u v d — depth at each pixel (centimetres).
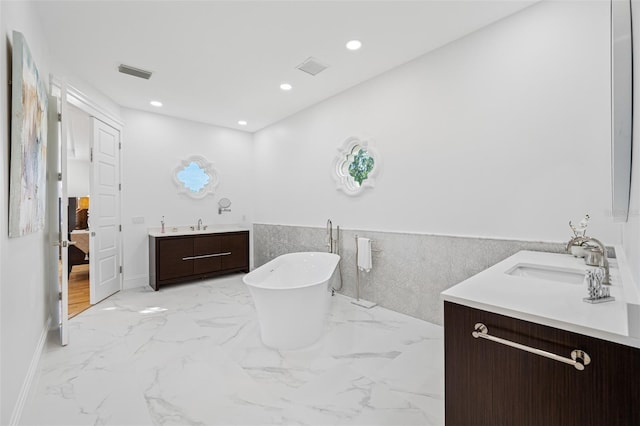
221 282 464
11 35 158
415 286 304
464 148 266
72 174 693
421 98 298
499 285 126
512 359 96
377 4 224
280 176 497
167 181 471
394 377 200
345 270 379
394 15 237
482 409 102
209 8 226
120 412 168
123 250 424
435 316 288
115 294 399
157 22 242
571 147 210
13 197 149
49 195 282
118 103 414
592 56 201
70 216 640
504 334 97
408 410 168
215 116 477
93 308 343
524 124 231
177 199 482
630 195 105
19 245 170
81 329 283
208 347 246
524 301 104
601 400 79
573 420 83
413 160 306
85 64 308
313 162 429
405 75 312
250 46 279
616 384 77
